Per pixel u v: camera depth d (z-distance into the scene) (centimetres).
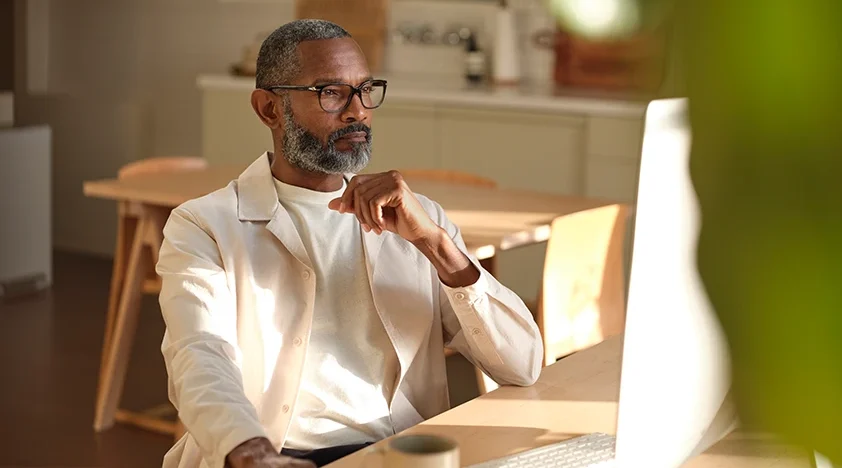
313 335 239
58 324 712
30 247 792
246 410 193
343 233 247
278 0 823
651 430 122
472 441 200
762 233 31
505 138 670
